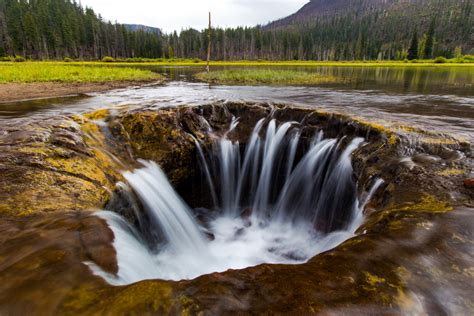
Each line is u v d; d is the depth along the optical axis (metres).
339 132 8.21
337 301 2.13
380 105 11.41
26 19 75.25
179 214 6.66
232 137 9.28
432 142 6.08
